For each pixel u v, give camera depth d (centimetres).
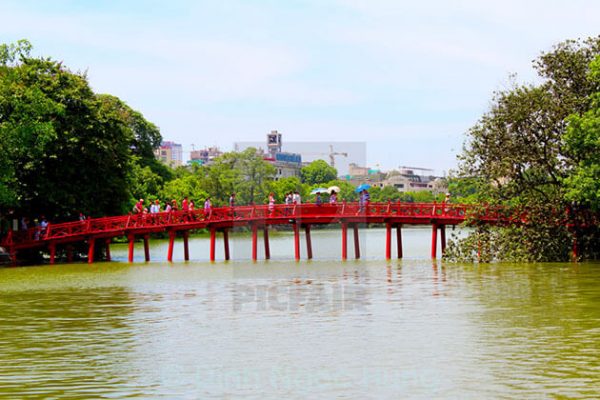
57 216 6384
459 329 2831
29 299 3809
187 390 2048
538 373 2177
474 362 2309
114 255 7256
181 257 6962
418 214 5922
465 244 5591
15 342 2703
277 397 1975
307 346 2550
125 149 6888
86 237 6075
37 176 6138
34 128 5772
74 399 1984
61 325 3042
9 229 6056
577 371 2194
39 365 2345
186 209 6438
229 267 5466
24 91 5841
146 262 6156
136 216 6138
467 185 5856
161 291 4069
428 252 7388
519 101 5481
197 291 4050
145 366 2314
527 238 5478
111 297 3853
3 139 5669
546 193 5666
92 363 2362
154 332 2852
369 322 2992
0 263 5734
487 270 4919
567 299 3550
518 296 3669
